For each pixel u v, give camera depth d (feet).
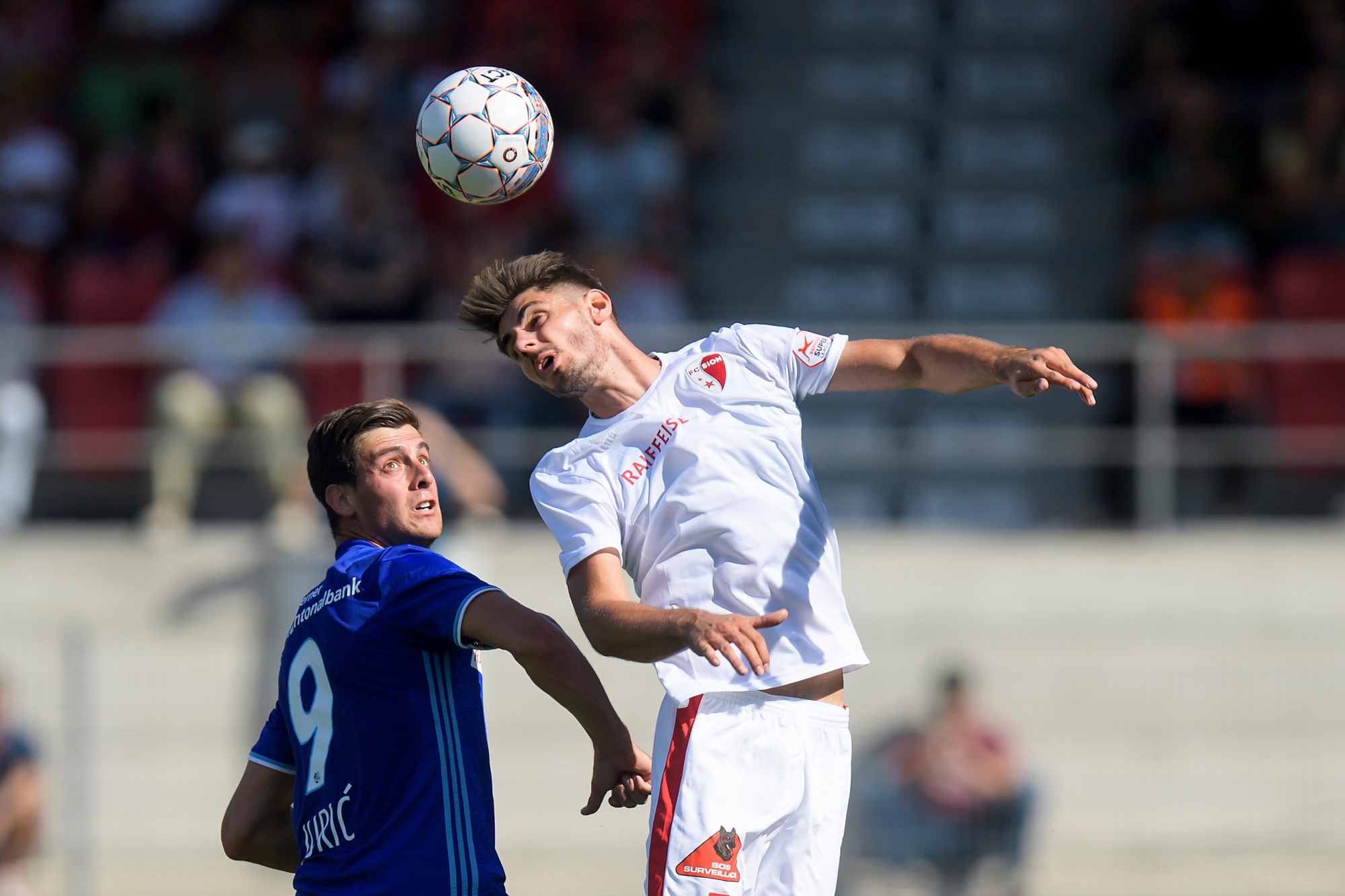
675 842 45.06
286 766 47.65
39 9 164.25
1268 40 159.43
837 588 47.19
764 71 174.29
